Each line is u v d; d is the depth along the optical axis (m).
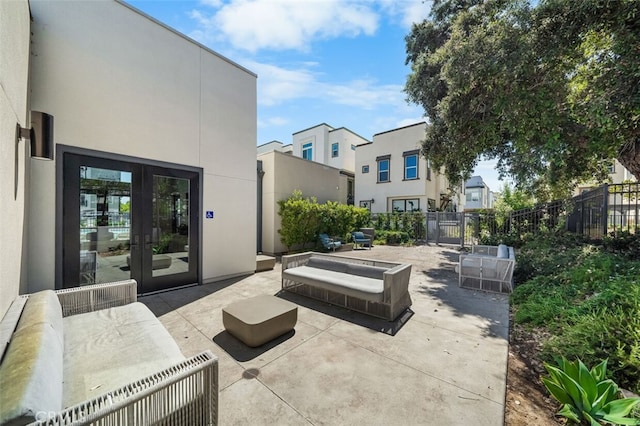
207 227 5.46
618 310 2.76
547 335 3.13
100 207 4.09
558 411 1.95
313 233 10.20
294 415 1.91
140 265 4.55
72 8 3.77
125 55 4.29
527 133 4.75
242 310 3.16
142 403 1.31
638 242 5.11
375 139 16.53
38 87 3.50
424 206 14.71
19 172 2.54
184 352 2.75
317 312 3.89
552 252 6.08
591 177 7.32
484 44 4.40
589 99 4.13
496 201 14.16
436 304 4.29
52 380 1.29
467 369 2.48
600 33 4.08
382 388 2.20
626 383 2.15
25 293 3.20
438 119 7.75
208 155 5.47
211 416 1.57
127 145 4.34
